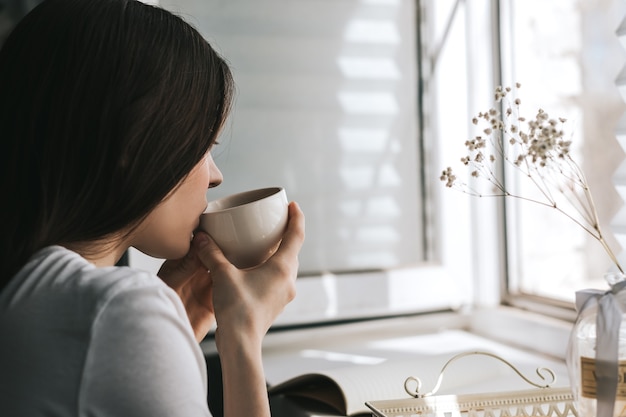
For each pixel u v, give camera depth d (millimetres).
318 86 1271
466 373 901
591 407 563
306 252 1274
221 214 647
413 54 1331
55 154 522
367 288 1270
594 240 1081
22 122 525
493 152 1245
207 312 756
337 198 1291
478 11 1258
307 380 853
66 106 521
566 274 1147
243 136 1230
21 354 473
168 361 484
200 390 504
